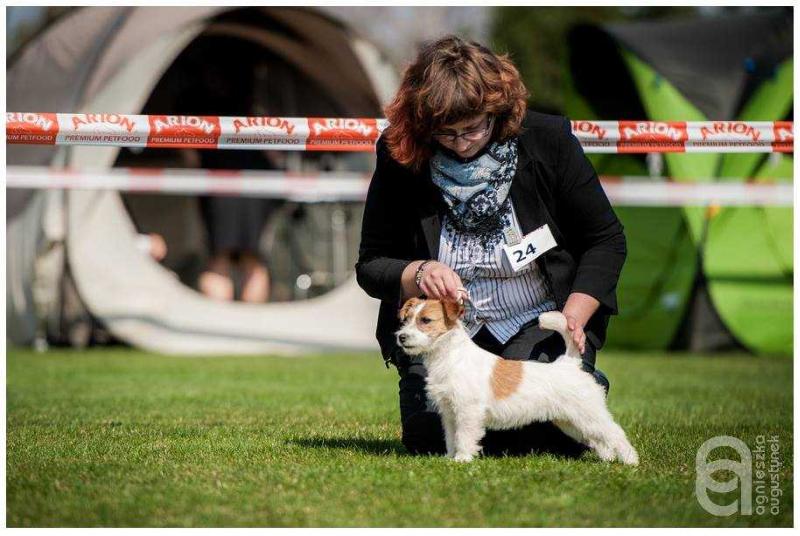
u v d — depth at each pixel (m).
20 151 15.66
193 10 14.69
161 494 4.79
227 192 15.05
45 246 14.81
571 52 15.85
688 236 15.52
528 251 5.51
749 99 15.09
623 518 4.45
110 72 14.38
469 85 5.03
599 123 6.79
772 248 15.41
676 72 15.01
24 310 15.50
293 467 5.36
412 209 5.70
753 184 14.81
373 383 10.59
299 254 18.70
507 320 5.81
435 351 5.48
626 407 8.51
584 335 5.37
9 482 5.01
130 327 14.84
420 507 4.55
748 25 15.70
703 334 15.46
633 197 14.76
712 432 6.84
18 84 16.28
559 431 5.94
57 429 6.89
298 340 15.56
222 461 5.58
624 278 16.06
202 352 14.96
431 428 5.88
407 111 5.29
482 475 5.11
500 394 5.39
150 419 7.52
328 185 15.52
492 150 5.40
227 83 17.50
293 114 18.12
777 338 15.18
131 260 15.00
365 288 5.76
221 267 17.47
